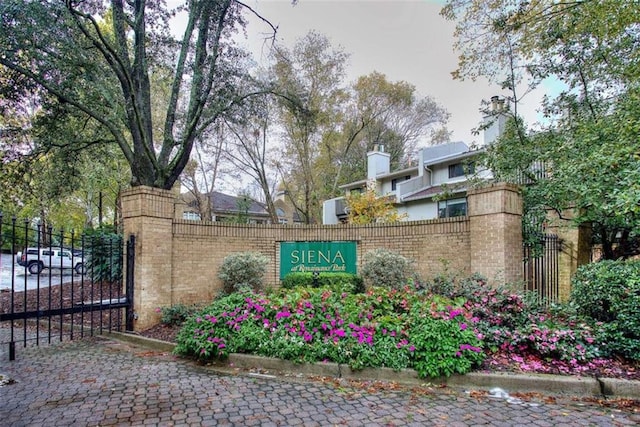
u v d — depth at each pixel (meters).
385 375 4.15
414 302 4.97
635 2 6.48
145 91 8.66
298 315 4.76
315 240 8.78
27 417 3.24
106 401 3.59
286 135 20.80
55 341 5.97
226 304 5.24
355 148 28.77
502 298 4.93
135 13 8.77
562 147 6.33
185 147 9.33
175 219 7.44
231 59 9.97
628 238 7.74
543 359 4.29
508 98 8.15
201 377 4.27
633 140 5.30
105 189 19.78
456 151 21.81
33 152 9.40
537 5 7.62
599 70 7.51
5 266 20.17
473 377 3.94
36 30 6.36
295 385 4.00
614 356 4.28
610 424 3.11
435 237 7.56
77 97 8.10
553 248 7.75
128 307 6.41
